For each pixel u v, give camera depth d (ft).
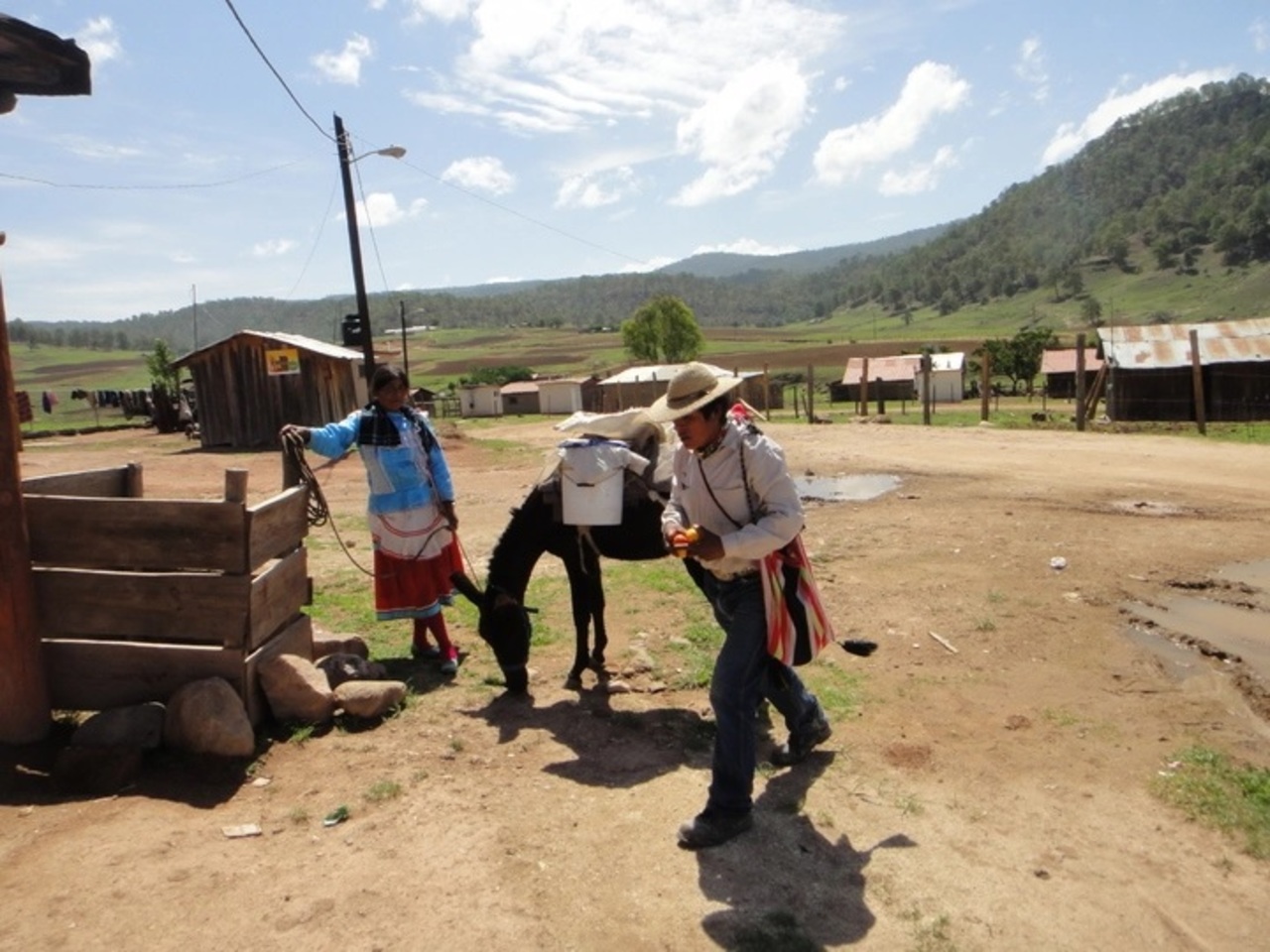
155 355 135.03
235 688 14.89
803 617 12.51
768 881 11.32
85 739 14.05
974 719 16.31
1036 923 10.62
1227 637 20.79
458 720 16.29
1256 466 46.78
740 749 11.96
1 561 14.16
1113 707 16.79
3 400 13.94
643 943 10.12
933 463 50.93
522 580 17.89
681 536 11.73
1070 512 35.47
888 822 12.80
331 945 9.96
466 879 11.22
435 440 18.95
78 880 10.93
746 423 12.44
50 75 14.40
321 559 30.86
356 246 73.05
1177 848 12.16
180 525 14.71
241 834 12.19
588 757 14.83
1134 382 93.09
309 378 83.46
